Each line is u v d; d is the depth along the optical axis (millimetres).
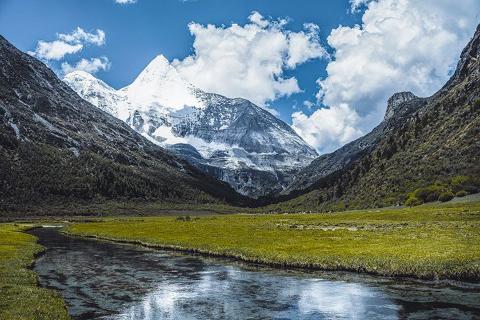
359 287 50219
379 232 92875
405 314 39531
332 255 64812
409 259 57844
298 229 112375
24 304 38531
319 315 40188
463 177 182750
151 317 39969
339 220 147000
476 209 131500
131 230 129625
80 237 121375
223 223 151875
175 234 110938
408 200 186000
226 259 74500
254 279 56781
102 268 66750
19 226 157750
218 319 39406
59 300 42094
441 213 129375
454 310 40281
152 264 70438
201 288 52094
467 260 54969
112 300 46375
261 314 40875
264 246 78750
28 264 66000
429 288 48531
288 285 52656
